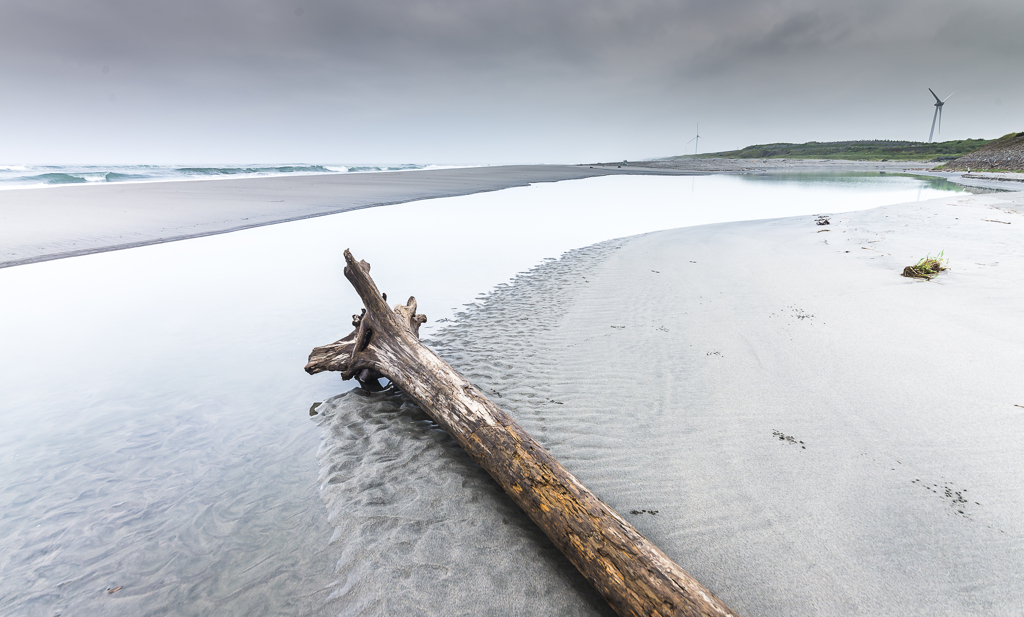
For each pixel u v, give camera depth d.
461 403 3.14
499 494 2.77
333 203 18.25
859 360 3.98
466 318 5.97
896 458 2.80
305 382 4.42
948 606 1.94
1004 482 2.53
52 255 9.76
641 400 3.68
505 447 2.68
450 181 30.92
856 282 6.00
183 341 5.44
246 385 4.36
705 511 2.52
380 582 2.20
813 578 2.11
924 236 8.43
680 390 3.79
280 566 2.33
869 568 2.13
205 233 12.18
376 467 3.05
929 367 3.74
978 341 4.06
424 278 8.00
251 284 7.79
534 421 3.45
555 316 5.83
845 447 2.94
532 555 2.33
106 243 10.80
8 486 2.99
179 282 7.88
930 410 3.21
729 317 5.30
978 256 6.66
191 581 2.27
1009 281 5.40
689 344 4.67
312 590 2.19
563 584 2.17
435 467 3.02
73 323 6.00
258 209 16.19
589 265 8.44
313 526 2.58
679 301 6.00
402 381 3.70
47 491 2.94
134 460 3.25
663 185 30.02
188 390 4.27
